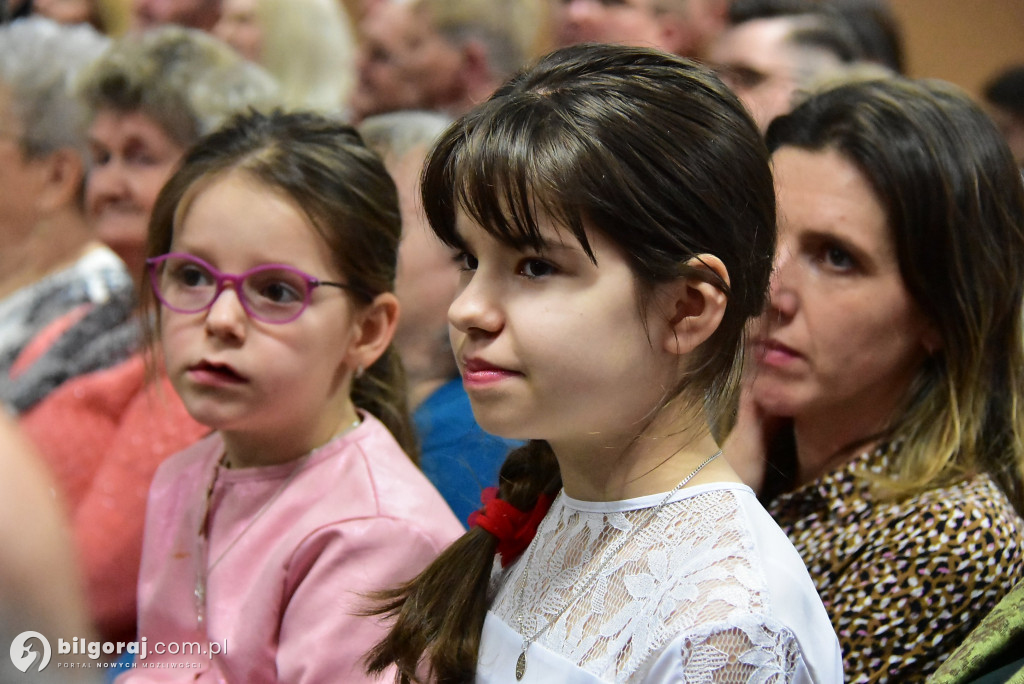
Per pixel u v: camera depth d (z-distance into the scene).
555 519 1.44
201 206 1.84
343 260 1.87
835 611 1.72
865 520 1.79
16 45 3.07
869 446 1.87
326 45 3.71
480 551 1.51
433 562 1.58
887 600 1.67
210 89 2.89
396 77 3.64
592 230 1.19
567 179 1.17
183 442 2.60
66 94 3.01
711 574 1.22
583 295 1.20
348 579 1.76
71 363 2.78
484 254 1.25
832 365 1.80
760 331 1.65
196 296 1.83
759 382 1.84
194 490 2.08
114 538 2.54
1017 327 1.83
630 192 1.18
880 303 1.77
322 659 1.71
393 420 2.16
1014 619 1.44
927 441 1.79
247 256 1.80
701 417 1.30
